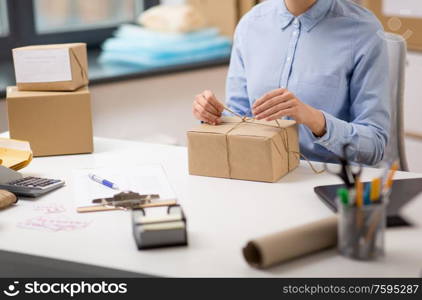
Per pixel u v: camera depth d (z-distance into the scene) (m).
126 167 1.78
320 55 1.94
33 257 1.29
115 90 3.09
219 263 1.23
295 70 1.98
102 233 1.37
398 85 2.03
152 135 3.27
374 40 1.90
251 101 2.07
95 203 1.52
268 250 1.18
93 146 1.95
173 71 3.23
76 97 1.90
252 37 2.08
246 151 1.63
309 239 1.23
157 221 1.30
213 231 1.36
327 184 1.61
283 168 1.68
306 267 1.21
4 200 1.50
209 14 3.56
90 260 1.25
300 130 1.96
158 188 1.60
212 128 1.70
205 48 3.41
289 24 2.00
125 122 3.17
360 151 1.77
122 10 3.75
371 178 1.64
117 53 3.38
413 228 1.34
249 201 1.52
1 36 3.29
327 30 1.94
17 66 1.91
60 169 1.80
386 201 1.22
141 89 3.17
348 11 1.95
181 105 3.34
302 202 1.50
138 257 1.26
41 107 1.89
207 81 3.39
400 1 2.88
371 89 1.88
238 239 1.32
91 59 3.43
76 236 1.36
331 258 1.24
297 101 1.67
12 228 1.41
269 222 1.40
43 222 1.43
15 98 1.87
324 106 1.94
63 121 1.91
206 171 1.69
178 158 1.87
